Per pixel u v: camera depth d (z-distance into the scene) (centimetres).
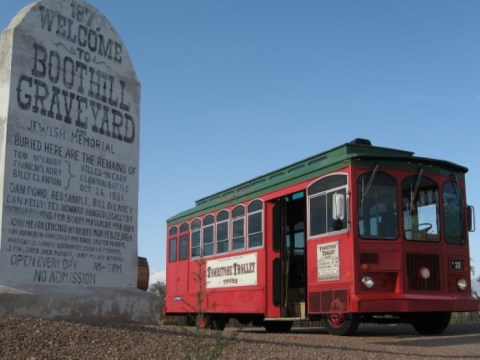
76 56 1086
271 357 877
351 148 1483
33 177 979
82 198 1057
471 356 1076
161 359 769
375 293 1366
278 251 1683
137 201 1161
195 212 2153
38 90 1008
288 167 1686
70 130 1052
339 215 1388
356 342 1255
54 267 994
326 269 1445
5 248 924
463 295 1484
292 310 1645
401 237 1414
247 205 1825
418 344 1263
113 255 1099
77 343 795
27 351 727
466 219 1537
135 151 1177
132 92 1191
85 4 1120
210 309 1934
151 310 1099
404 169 1454
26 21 1005
